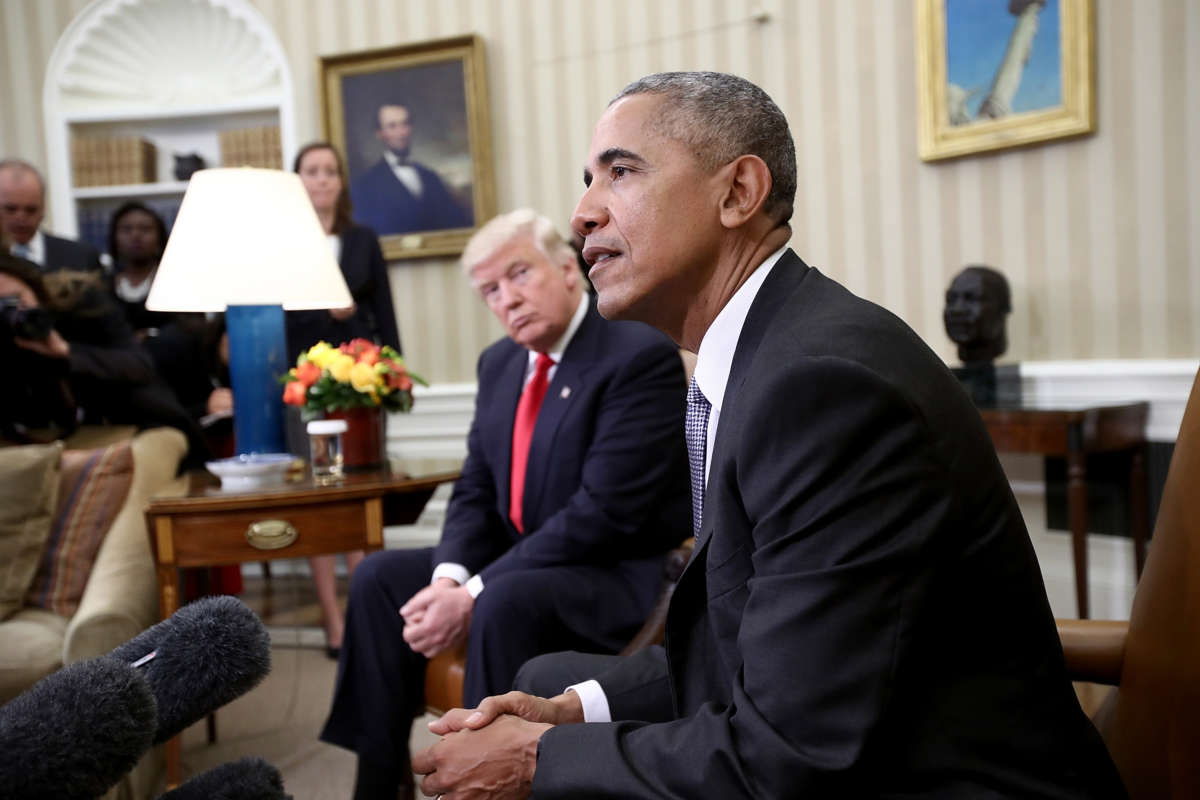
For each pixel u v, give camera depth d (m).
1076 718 1.18
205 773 1.05
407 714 2.62
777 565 1.08
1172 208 4.00
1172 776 1.23
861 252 4.86
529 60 5.59
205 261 2.96
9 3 6.05
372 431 3.21
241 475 2.93
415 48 5.64
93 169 6.07
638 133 1.32
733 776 1.05
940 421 1.09
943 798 1.07
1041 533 4.47
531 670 1.75
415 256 5.74
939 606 1.10
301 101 5.93
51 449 2.97
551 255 2.69
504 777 1.29
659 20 5.29
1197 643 1.23
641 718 1.54
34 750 0.79
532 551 2.50
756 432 1.11
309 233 3.10
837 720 1.01
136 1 5.96
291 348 4.62
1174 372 3.97
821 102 4.92
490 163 5.62
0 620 2.76
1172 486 1.37
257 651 1.00
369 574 2.66
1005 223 4.45
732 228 1.33
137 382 3.78
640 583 2.51
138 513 3.06
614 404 2.59
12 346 3.38
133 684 0.85
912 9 4.64
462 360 5.80
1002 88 4.37
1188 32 3.92
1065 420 3.69
